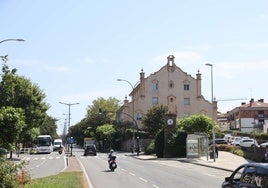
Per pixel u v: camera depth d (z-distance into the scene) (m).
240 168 13.46
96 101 153.12
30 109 60.69
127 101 99.81
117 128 104.88
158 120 87.31
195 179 27.92
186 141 59.44
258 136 88.88
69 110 96.62
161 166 43.00
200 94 99.00
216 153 53.19
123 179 27.98
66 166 43.25
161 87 99.00
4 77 22.11
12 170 12.41
